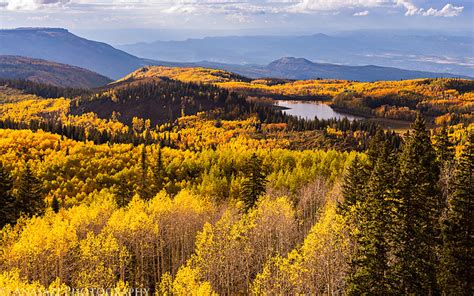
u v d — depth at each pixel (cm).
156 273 7725
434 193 4609
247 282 6775
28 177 8775
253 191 8488
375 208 4247
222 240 6875
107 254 6525
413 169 4531
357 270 4359
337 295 5075
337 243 5194
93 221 8056
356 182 6122
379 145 6525
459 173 4359
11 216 8144
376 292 3991
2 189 8138
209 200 10012
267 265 5644
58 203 9450
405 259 4009
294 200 9838
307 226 8456
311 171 10906
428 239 4081
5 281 4916
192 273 5478
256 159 8619
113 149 14112
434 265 4103
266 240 7525
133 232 7344
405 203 4116
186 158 13438
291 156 13400
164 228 8188
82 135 17125
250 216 7494
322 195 9256
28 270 6209
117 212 7831
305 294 5084
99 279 5900
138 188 11056
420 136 5391
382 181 4438
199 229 8406
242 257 7000
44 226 6719
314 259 5231
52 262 6406
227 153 14312
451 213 4291
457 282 4019
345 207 5697
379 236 4091
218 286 6788
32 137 14288
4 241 6638
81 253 6506
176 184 11556
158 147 14250
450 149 5700
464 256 4028
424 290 3962
